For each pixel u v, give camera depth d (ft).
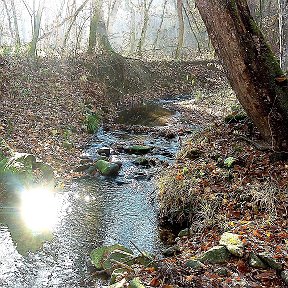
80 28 28.68
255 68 8.81
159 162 13.83
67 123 17.22
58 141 15.08
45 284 7.05
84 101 20.79
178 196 9.48
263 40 8.95
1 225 9.29
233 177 9.31
